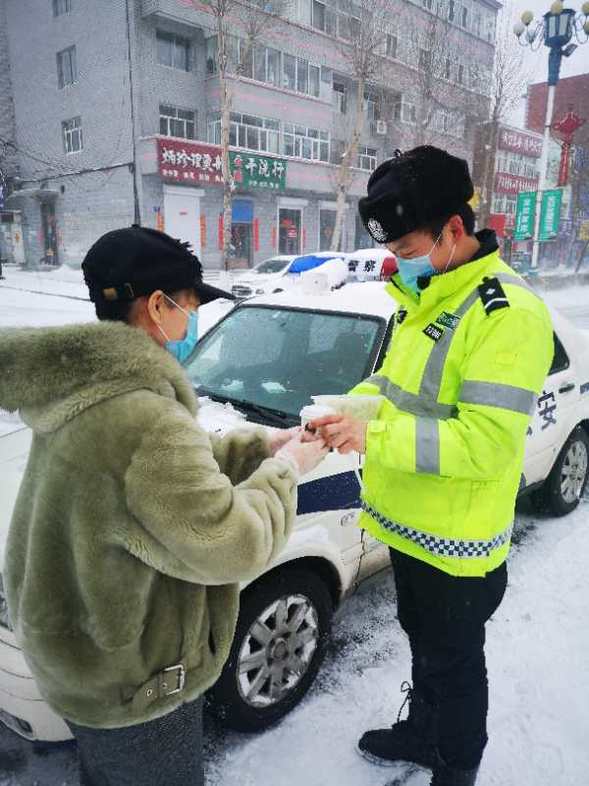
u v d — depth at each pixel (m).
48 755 2.08
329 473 2.27
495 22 32.44
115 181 22.61
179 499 0.96
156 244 1.13
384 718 2.23
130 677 1.10
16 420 4.52
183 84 22.12
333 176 26.75
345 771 2.00
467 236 1.47
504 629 2.72
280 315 3.16
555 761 2.04
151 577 1.08
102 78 22.09
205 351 3.23
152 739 1.19
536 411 3.25
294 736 2.15
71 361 1.01
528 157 36.47
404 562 1.72
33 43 24.66
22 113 26.27
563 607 2.88
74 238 25.00
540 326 1.37
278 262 15.73
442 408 1.48
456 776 1.72
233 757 2.05
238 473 1.40
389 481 1.61
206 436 1.06
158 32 21.28
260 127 24.28
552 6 16.62
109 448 0.99
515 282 1.43
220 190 23.39
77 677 1.09
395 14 25.91
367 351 2.74
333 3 25.77
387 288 1.65
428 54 24.70
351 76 26.97
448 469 1.36
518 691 2.35
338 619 2.83
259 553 1.05
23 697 1.69
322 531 2.22
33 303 14.16
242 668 2.05
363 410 1.52
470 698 1.69
